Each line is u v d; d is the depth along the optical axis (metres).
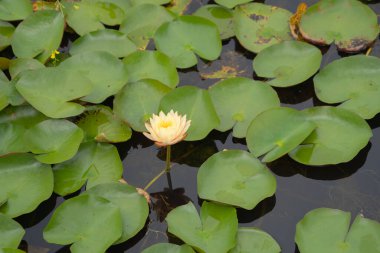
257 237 3.39
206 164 3.49
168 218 3.41
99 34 3.79
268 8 3.88
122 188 3.46
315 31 3.80
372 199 3.50
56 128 3.54
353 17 3.81
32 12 3.88
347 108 3.61
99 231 3.38
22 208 3.43
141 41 3.83
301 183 3.54
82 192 3.52
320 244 3.37
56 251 3.43
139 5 3.88
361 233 3.38
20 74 3.63
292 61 3.72
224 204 3.43
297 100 3.70
